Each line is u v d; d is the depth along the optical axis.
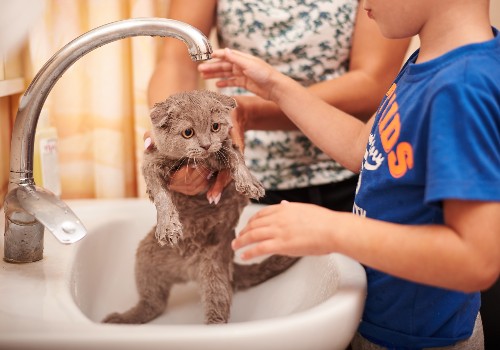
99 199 1.20
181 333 0.54
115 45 1.24
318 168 1.19
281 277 0.96
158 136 0.77
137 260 0.91
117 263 1.02
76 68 1.28
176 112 0.76
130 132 1.34
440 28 0.70
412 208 0.70
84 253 0.91
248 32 1.14
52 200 0.81
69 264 0.81
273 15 1.12
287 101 0.99
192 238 0.85
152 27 0.74
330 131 0.96
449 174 0.58
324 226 0.64
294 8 1.12
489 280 0.59
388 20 0.73
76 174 1.33
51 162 1.14
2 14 0.74
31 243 0.82
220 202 0.85
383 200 0.73
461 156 0.58
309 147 1.18
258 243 0.69
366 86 1.13
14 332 0.55
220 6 1.17
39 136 1.11
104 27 0.75
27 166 0.82
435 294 0.74
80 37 0.76
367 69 1.15
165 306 0.92
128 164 1.35
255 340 0.55
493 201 0.57
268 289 0.96
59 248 0.88
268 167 1.18
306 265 0.91
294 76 1.17
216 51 1.00
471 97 0.59
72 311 0.64
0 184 1.10
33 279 0.75
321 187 1.19
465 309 0.77
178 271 0.90
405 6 0.71
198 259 0.87
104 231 1.00
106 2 1.24
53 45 1.25
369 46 1.15
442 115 0.60
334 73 1.20
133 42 1.25
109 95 1.26
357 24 1.17
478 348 0.83
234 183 0.83
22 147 0.81
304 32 1.13
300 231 0.65
